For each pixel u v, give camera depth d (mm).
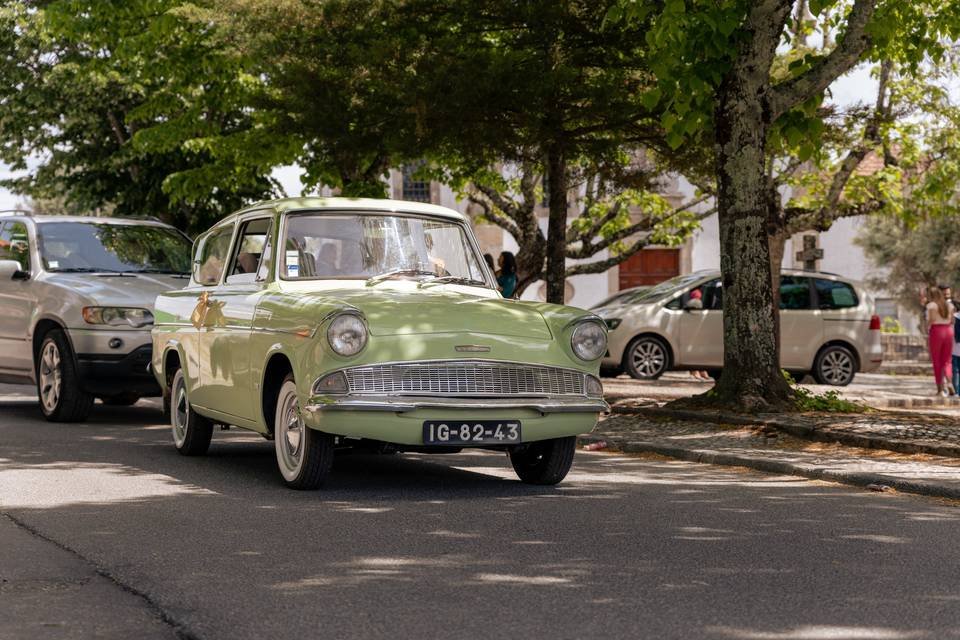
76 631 4500
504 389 8016
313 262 8891
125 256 13945
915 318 43500
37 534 6516
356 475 9219
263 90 17297
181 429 10414
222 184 23516
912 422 11734
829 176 23500
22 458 9883
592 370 8375
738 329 13125
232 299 9172
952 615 4777
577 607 4867
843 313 21641
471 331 8070
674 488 8562
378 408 7660
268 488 8352
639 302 21203
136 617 4715
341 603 4934
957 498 8125
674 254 36750
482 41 15984
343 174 21391
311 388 7758
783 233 19719
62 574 5508
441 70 14414
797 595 5105
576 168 17906
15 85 28328
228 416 9219
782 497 8133
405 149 15320
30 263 13656
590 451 11273
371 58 15086
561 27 14961
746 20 12805
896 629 4539
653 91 12547
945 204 23516
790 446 10805
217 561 5797
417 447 8164
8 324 13820
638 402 14430
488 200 28625
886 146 22578
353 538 6426
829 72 12938
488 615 4730
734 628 4535
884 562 5852
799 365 21484
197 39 20656
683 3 11844
